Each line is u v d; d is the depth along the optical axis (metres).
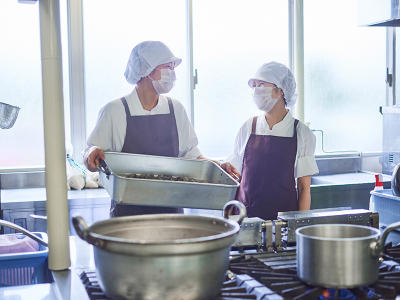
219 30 3.28
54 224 1.11
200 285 0.75
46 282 1.21
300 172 2.09
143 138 1.90
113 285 0.76
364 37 3.64
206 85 3.30
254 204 2.08
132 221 0.93
